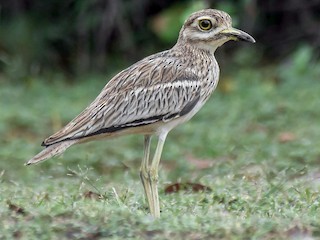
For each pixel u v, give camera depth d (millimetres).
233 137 19422
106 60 26750
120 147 19312
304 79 23484
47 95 24000
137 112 12789
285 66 24922
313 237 11211
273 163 16641
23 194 13578
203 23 13484
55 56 26641
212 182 14680
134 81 12922
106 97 12797
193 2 24188
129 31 26578
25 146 19266
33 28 26547
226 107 21891
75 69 26594
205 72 13422
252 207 12750
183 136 20094
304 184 14188
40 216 11547
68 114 21812
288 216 11977
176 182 14883
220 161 16906
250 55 25500
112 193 13492
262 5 26328
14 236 11227
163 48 26719
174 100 13031
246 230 11211
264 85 23422
